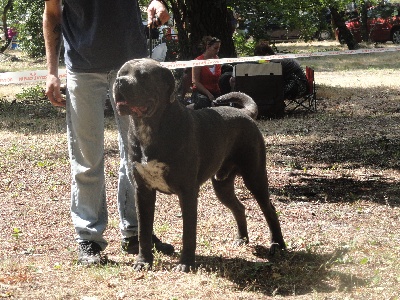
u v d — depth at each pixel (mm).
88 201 4258
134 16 4238
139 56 4273
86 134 4207
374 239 4758
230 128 4328
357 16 26938
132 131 3971
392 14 25250
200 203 5785
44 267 4172
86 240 4262
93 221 4258
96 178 4238
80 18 4152
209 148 4145
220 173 4488
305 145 8250
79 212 4281
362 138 8609
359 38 25859
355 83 14750
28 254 4516
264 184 4543
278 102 10258
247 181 4508
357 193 6125
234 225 5168
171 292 3785
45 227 5168
